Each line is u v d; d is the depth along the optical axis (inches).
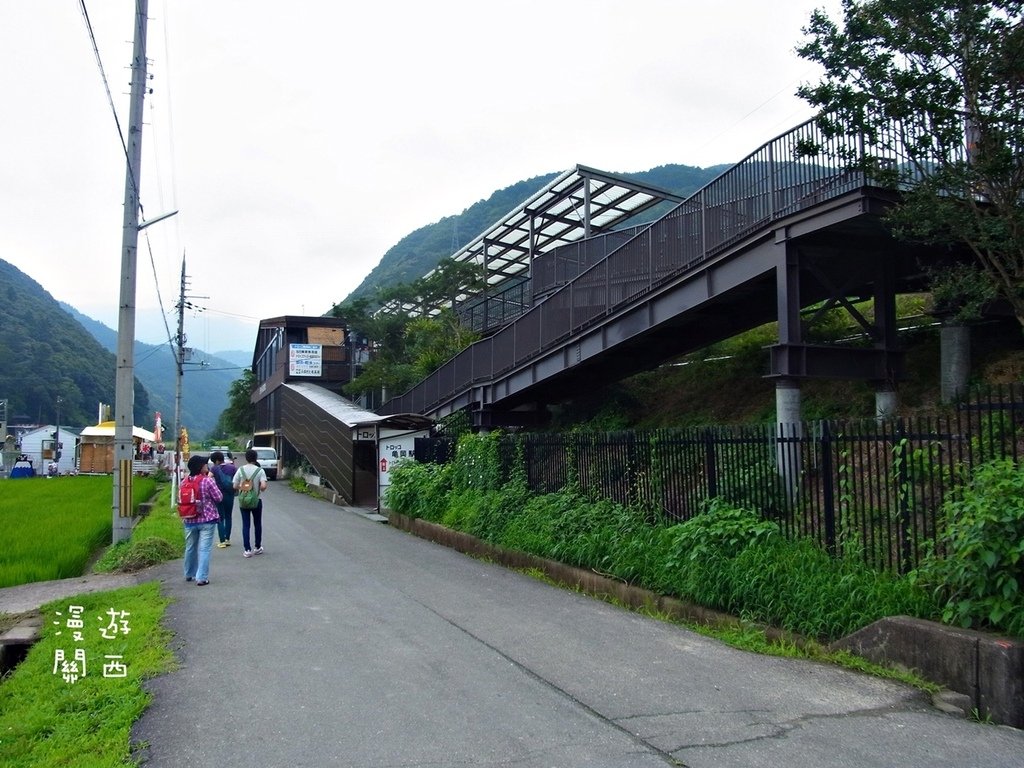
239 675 245.0
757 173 457.1
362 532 650.8
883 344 449.7
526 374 705.6
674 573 329.7
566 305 649.6
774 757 181.0
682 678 240.8
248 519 512.1
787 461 325.1
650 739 191.9
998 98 313.3
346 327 1717.5
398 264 3186.5
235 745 187.9
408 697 223.9
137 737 193.0
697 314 555.2
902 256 463.8
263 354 2212.1
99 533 631.2
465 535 526.0
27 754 182.9
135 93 595.8
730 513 326.3
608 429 688.4
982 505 228.4
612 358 682.2
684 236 518.3
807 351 427.2
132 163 586.2
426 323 1312.7
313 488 1178.0
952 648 222.2
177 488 1029.8
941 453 269.7
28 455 2385.6
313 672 248.2
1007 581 222.4
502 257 1309.1
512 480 525.0
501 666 255.0
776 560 293.3
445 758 180.2
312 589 391.5
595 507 415.8
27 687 235.1
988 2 307.9
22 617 339.6
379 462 829.8
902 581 258.4
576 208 1015.0
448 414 865.5
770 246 445.7
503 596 373.4
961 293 356.8
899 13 323.0
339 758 180.1
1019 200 338.3
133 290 578.6
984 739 193.8
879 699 220.2
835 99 352.2
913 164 373.1
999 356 452.8
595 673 246.7
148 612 330.0
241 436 2950.3
